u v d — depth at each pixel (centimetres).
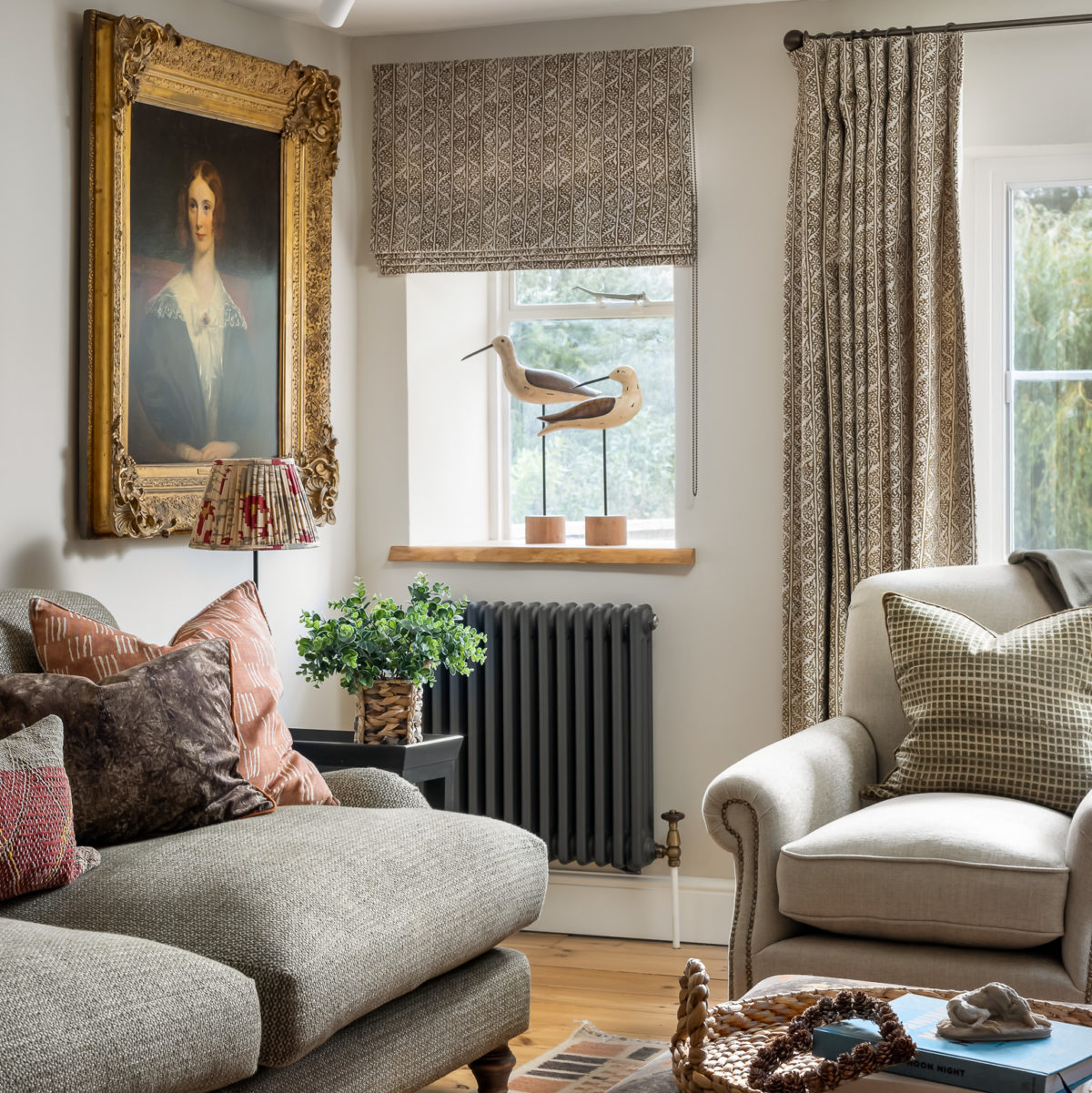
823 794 263
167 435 319
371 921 204
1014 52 342
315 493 364
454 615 322
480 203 374
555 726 369
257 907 193
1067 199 349
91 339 296
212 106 329
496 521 409
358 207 388
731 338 362
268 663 267
